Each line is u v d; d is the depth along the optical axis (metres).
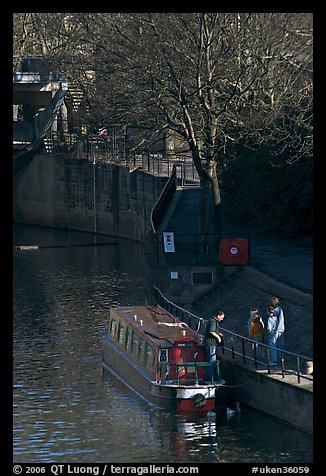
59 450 50.59
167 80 80.12
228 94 83.62
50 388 60.53
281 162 86.94
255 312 57.88
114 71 85.31
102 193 130.12
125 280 95.12
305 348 58.50
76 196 134.50
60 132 139.25
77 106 130.25
